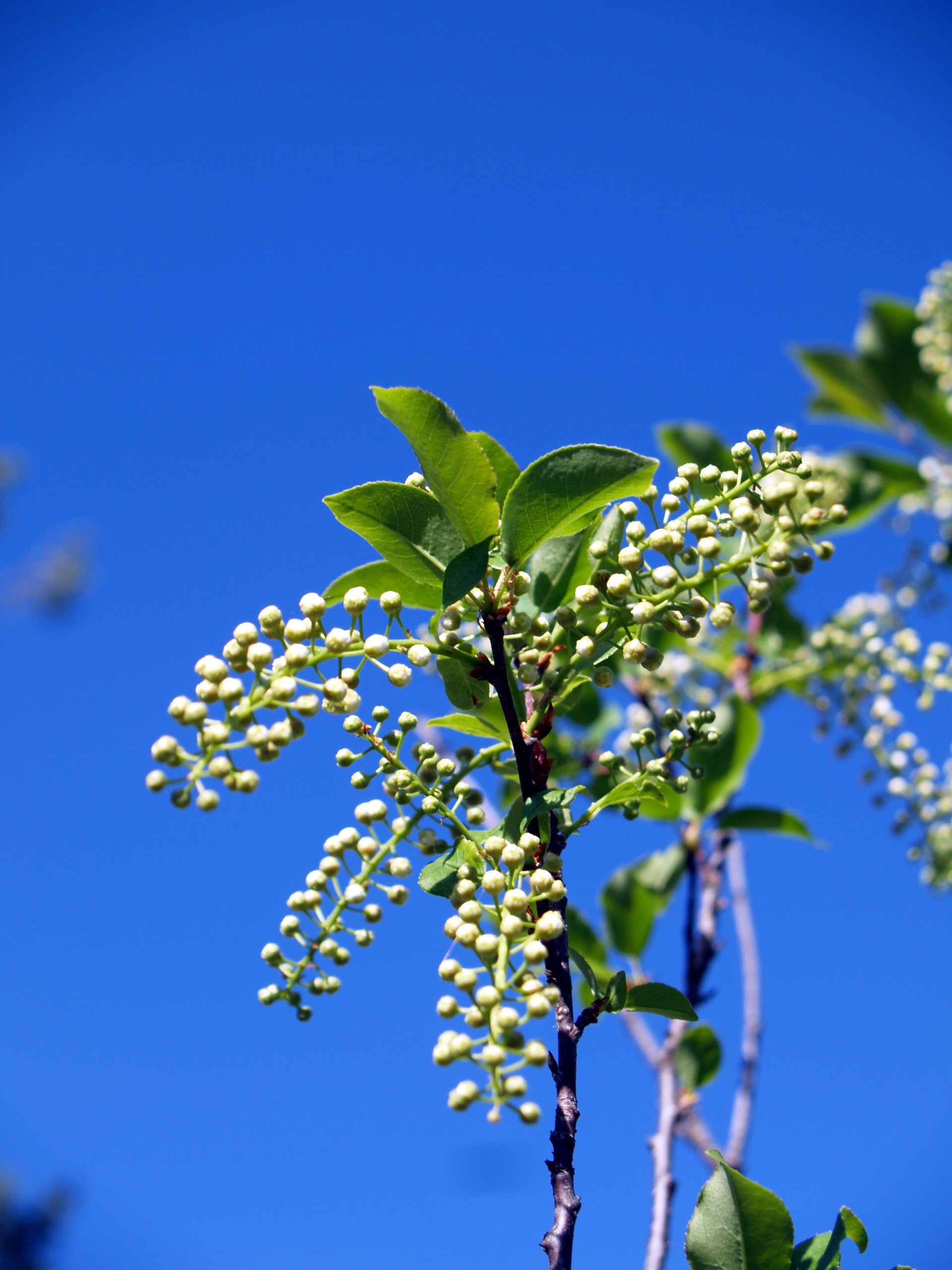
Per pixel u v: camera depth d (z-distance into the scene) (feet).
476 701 1.72
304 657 1.56
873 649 2.45
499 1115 1.42
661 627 1.65
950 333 3.23
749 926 2.31
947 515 2.91
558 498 1.67
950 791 2.38
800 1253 1.61
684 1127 2.09
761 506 1.64
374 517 1.68
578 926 2.24
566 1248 1.48
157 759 1.49
